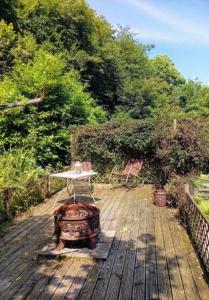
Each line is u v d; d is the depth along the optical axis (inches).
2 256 180.4
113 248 192.4
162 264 170.4
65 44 674.8
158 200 296.8
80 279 153.6
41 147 425.1
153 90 915.4
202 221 180.9
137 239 208.1
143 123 389.1
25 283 149.9
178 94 1408.7
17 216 259.1
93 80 746.8
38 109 431.2
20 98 407.5
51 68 438.9
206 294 140.5
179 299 136.4
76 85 510.0
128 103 846.5
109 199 325.7
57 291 142.6
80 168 300.4
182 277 155.9
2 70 529.0
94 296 138.5
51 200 315.3
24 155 363.6
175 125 359.3
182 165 351.6
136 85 866.8
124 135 394.3
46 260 174.9
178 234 218.4
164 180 386.6
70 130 424.2
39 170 346.0
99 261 173.5
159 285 148.1
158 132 370.6
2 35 528.7
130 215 265.7
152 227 233.5
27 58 525.7
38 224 238.8
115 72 796.0
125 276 156.5
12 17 597.6
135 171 385.1
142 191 366.6
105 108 800.9
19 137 416.2
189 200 228.4
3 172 279.1
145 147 395.9
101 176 415.2
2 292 141.9
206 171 351.9
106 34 810.2
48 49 607.2
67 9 655.1
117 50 846.5
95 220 189.6
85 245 192.2
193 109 1251.8
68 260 174.6
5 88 415.5
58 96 447.8
